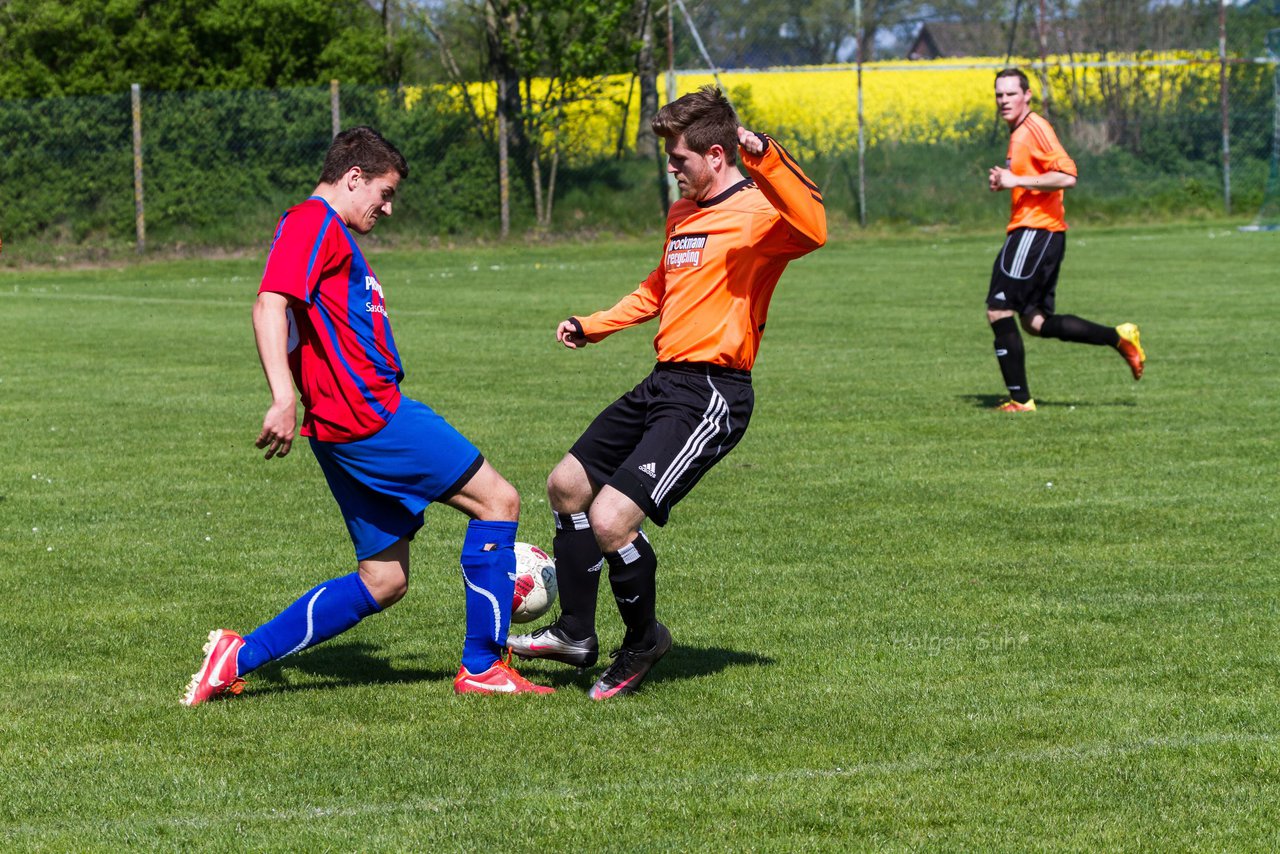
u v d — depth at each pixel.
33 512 19.02
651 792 9.52
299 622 11.70
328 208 11.09
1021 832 8.84
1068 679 11.94
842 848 8.62
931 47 86.50
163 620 14.09
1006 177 25.11
